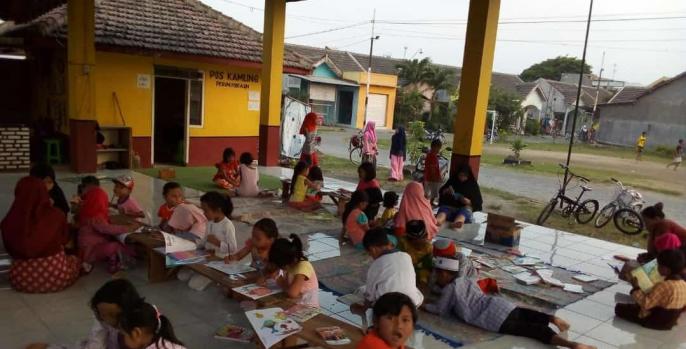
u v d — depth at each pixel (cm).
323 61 3622
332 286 531
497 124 3869
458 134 881
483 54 834
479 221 870
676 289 477
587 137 3644
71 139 1088
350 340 325
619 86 5547
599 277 628
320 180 902
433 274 495
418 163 1474
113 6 1249
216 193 502
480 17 827
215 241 493
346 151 2109
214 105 1357
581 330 477
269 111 1302
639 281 490
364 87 3641
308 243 679
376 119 3756
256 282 417
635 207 961
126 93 1207
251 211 835
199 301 484
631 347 450
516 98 4106
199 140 1345
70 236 548
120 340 304
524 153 2512
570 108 4425
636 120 3325
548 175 1742
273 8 1255
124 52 1131
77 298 472
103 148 1152
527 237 810
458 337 440
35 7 1332
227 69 1362
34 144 1216
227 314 459
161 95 1405
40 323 420
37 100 1373
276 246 397
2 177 985
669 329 489
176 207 541
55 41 1107
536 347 432
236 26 1445
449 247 493
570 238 825
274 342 320
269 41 1273
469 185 851
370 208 730
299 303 380
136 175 1112
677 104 3092
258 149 1430
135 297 290
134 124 1230
